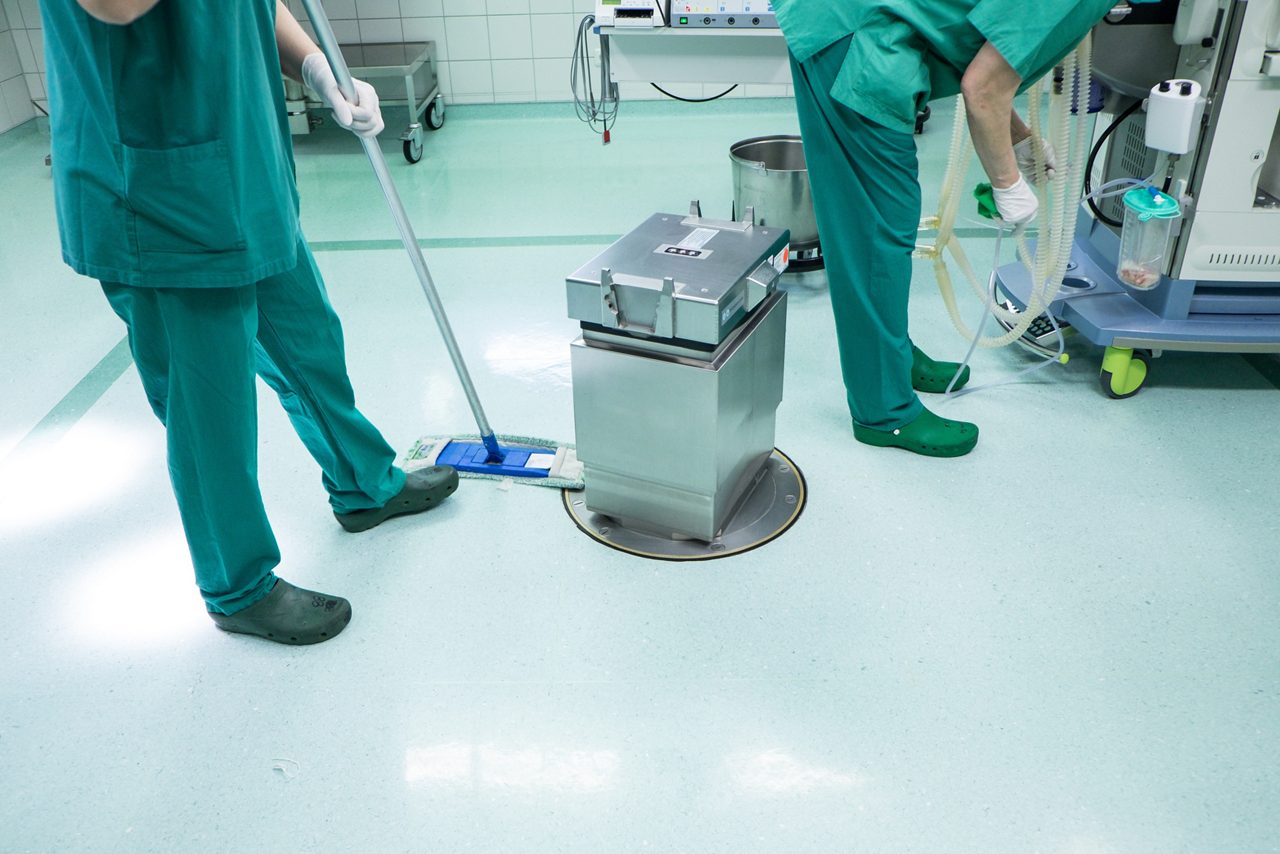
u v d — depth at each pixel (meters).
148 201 1.27
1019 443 2.14
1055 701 1.50
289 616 1.64
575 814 1.34
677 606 1.70
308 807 1.36
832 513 1.93
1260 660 1.56
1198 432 2.17
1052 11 1.57
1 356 2.61
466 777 1.40
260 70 1.34
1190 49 2.04
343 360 1.71
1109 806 1.33
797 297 2.88
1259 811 1.32
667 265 1.68
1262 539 1.83
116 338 2.72
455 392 2.40
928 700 1.50
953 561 1.80
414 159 4.18
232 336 1.41
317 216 3.61
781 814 1.33
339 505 1.88
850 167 1.84
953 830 1.30
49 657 1.63
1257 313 2.26
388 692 1.55
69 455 2.17
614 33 2.75
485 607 1.71
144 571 1.83
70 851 1.31
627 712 1.50
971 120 1.73
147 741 1.47
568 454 2.10
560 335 2.68
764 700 1.51
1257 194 2.20
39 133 4.71
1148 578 1.75
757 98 4.85
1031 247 3.12
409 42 4.68
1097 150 2.40
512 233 3.40
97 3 1.09
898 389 2.06
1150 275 2.19
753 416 1.86
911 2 1.68
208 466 1.48
